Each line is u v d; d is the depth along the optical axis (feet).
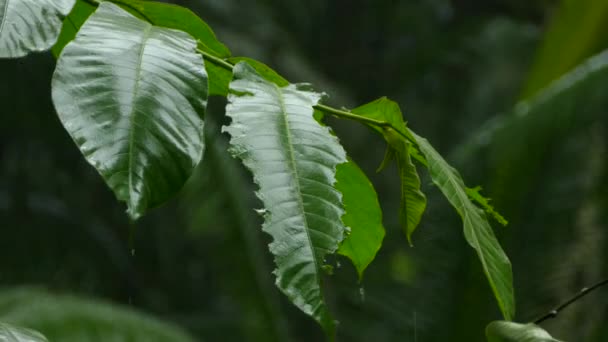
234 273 23.88
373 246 6.27
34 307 20.81
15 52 4.52
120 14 4.82
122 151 4.10
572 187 19.57
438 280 19.61
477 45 57.88
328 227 4.29
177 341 21.66
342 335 22.66
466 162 19.86
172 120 4.29
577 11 23.35
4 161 42.42
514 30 58.08
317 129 4.68
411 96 59.21
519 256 19.81
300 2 55.77
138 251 45.11
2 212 42.32
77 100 4.23
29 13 4.66
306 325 36.88
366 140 43.42
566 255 19.81
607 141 19.98
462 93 58.49
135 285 44.80
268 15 48.19
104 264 43.96
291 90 4.98
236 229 23.25
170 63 4.54
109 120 4.18
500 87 56.90
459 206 5.29
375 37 60.08
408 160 5.62
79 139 4.10
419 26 60.03
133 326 21.25
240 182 23.48
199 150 4.24
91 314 20.80
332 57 59.21
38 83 38.24
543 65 24.07
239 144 4.51
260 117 4.68
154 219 44.91
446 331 19.99
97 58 4.42
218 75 5.97
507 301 5.23
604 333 19.90
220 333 41.45
